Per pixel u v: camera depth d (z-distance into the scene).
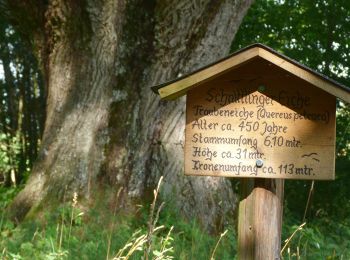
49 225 3.43
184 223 3.42
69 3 4.02
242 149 1.85
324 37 6.75
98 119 3.99
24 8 4.27
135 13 4.01
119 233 3.09
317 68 6.73
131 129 4.00
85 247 2.73
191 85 1.82
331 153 1.83
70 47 4.12
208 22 4.03
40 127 9.95
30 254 2.71
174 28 3.99
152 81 4.02
